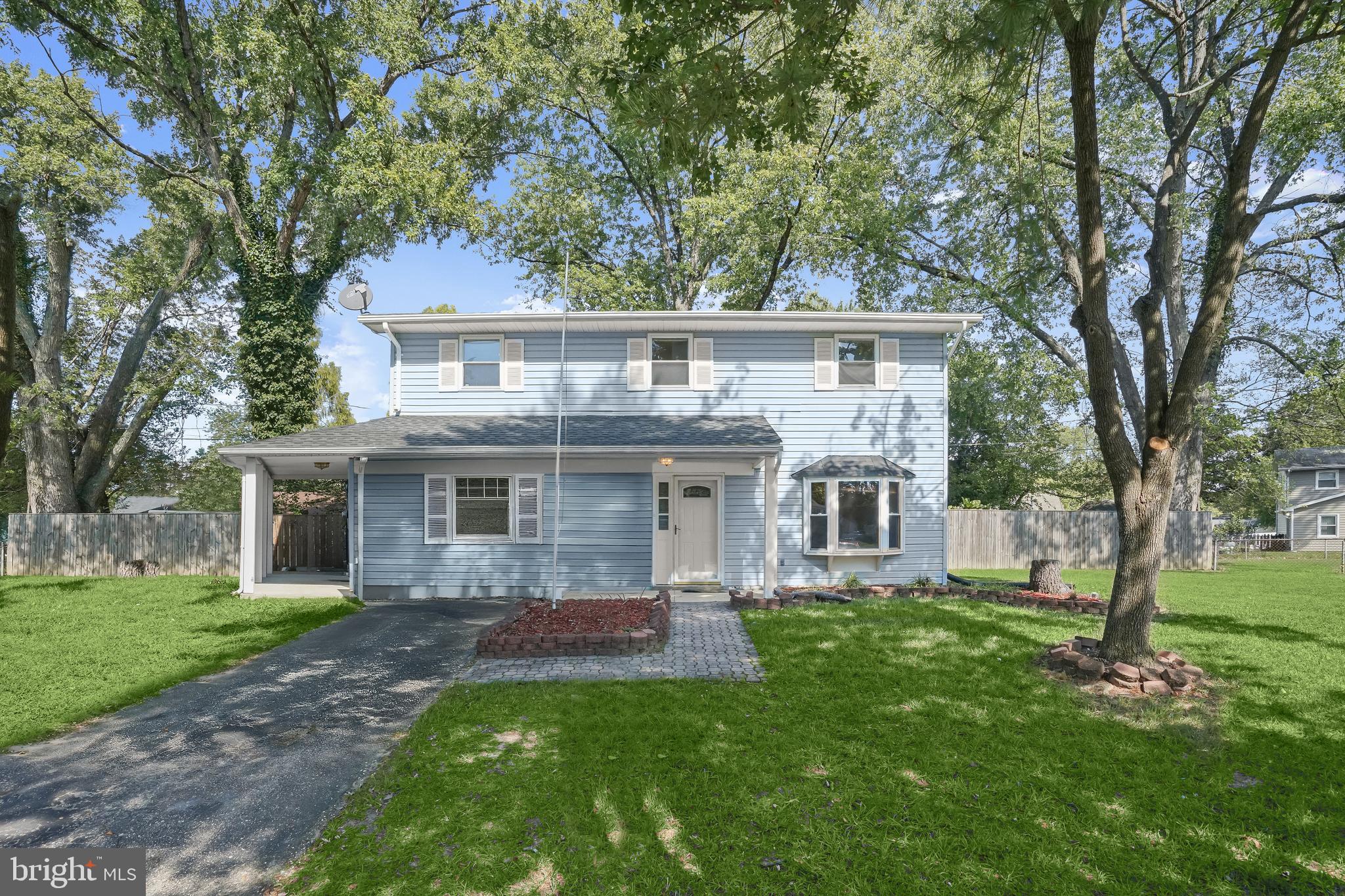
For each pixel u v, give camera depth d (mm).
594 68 6703
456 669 7691
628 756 4988
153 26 17281
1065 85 17047
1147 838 3914
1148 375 7215
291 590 12742
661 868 3588
